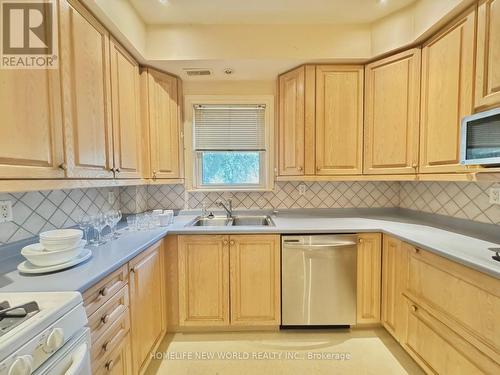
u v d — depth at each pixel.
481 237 1.61
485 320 1.10
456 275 1.25
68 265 1.12
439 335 1.37
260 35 2.03
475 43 1.38
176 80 2.34
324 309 1.97
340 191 2.58
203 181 2.64
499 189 1.57
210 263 1.97
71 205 1.69
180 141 2.41
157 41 2.00
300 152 2.20
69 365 0.77
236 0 1.74
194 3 1.77
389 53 1.97
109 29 1.58
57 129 1.16
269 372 1.63
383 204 2.58
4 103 0.93
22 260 1.23
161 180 2.21
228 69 2.23
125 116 1.80
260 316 1.99
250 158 2.65
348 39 2.03
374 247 1.96
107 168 1.57
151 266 1.66
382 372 1.61
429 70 1.75
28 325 0.67
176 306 1.99
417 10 1.77
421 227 1.94
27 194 1.36
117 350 1.23
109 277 1.16
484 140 1.23
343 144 2.15
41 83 1.08
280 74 2.35
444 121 1.62
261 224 2.53
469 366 1.18
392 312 1.83
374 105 2.06
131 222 2.05
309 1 1.77
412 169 1.88
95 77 1.45
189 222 2.22
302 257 1.94
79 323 0.83
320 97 2.13
